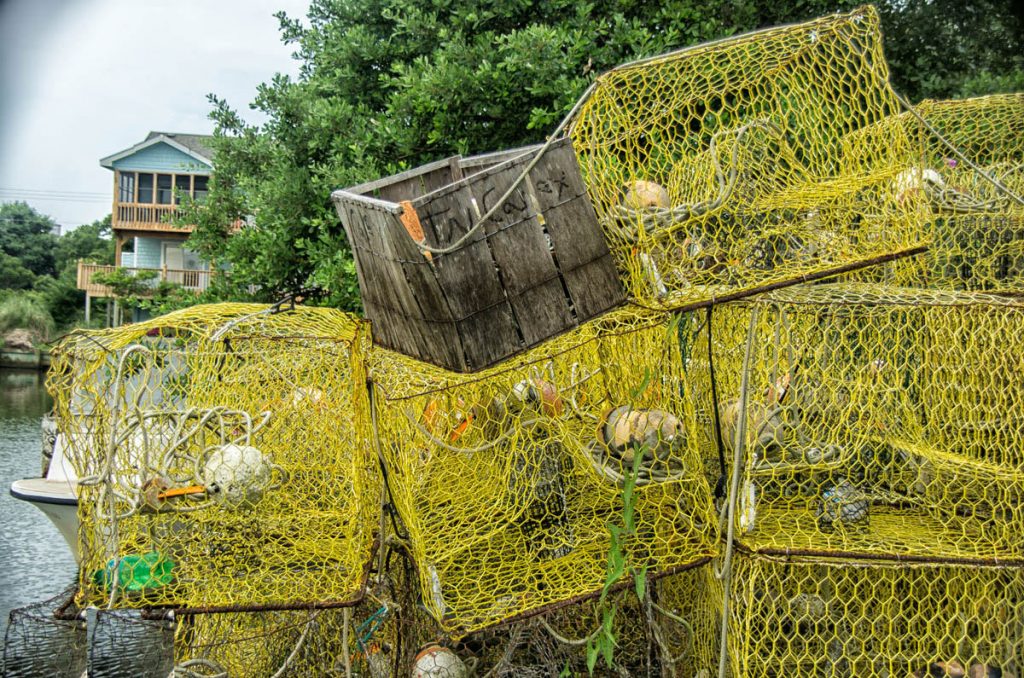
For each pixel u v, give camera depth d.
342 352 2.87
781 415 2.79
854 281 3.56
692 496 2.85
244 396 3.02
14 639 3.38
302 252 6.20
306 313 3.21
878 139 2.93
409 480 2.76
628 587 2.69
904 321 3.13
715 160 2.84
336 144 6.02
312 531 2.90
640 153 3.54
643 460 2.83
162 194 23.34
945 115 3.91
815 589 2.92
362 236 3.07
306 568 2.78
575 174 2.86
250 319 3.00
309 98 6.56
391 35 6.47
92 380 2.66
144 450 2.59
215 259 7.46
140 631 3.68
